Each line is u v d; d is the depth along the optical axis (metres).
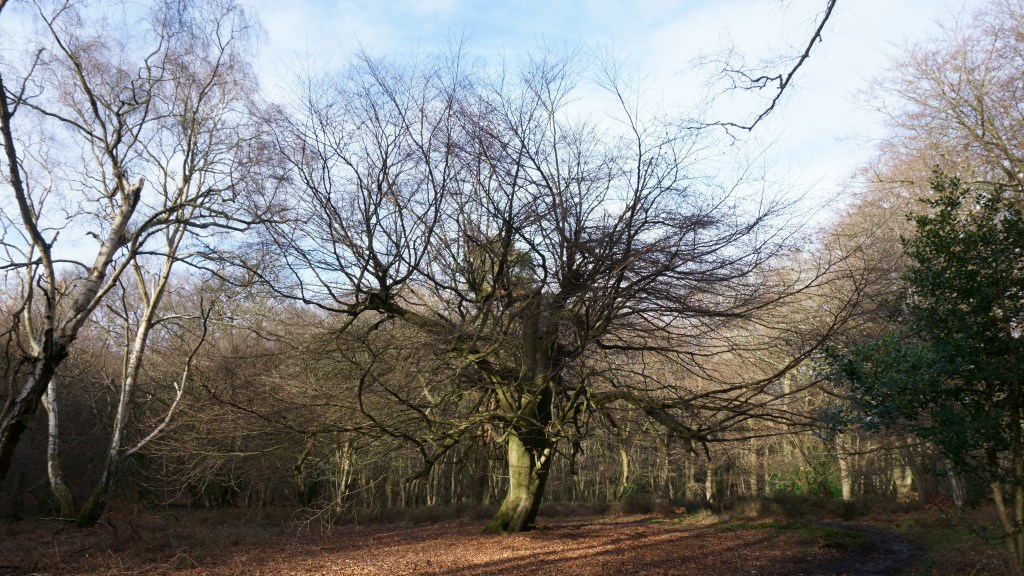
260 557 15.29
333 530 21.42
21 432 9.03
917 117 19.55
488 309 13.29
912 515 22.84
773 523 21.36
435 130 13.54
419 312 15.38
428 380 14.37
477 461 21.34
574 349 14.16
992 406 8.51
